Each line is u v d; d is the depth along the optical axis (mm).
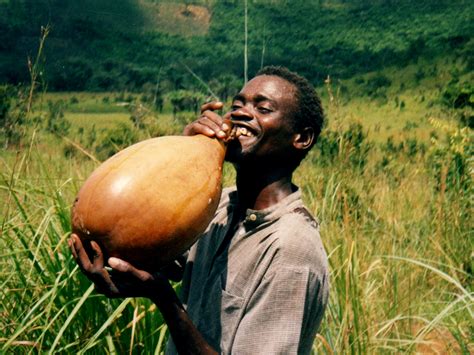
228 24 169625
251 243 2023
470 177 6406
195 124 2096
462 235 5707
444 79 130000
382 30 190750
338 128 4988
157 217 1846
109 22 147500
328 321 3553
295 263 1914
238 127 2082
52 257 3326
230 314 1998
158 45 147875
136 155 1934
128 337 3084
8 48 73500
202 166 1968
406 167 8352
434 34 180375
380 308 4230
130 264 1863
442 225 5906
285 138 2068
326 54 169375
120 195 1845
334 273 3711
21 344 2812
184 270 2311
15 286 3213
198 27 167625
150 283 1843
